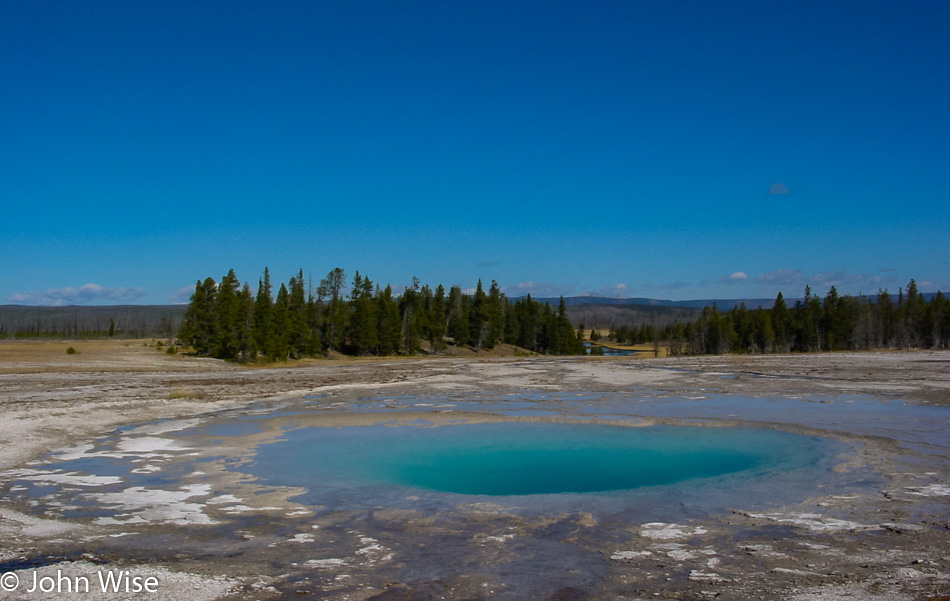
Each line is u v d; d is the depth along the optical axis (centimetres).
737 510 1241
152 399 3161
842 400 3022
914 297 10644
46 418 2405
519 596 817
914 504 1255
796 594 802
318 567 934
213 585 852
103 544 1045
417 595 822
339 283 10806
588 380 4384
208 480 1554
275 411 2861
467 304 12238
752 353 10162
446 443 2078
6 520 1189
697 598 796
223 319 7381
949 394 3175
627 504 1308
